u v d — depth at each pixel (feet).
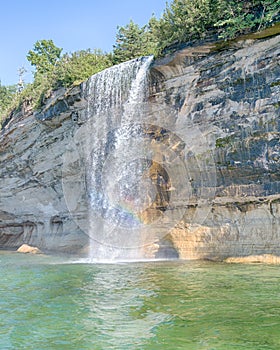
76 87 67.00
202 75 49.57
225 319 20.42
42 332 19.56
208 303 23.63
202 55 49.65
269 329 18.74
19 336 19.04
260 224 41.75
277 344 16.87
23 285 32.53
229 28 45.39
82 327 20.10
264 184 41.81
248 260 41.78
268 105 42.16
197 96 49.85
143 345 17.28
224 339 17.57
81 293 28.27
